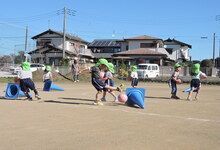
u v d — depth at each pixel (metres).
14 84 10.08
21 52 36.78
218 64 60.28
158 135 4.79
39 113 6.81
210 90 17.33
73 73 22.84
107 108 7.84
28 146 4.05
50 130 5.04
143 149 3.96
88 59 50.06
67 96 11.29
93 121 5.90
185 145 4.22
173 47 54.59
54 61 42.81
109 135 4.72
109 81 10.52
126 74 27.56
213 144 4.31
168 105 8.94
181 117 6.64
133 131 5.04
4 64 38.62
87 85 19.59
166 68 34.75
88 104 8.71
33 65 30.34
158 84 22.98
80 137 4.57
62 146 4.05
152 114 6.99
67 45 45.28
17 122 5.70
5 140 4.36
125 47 49.94
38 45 45.69
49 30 44.91
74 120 5.98
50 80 14.04
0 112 6.91
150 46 46.56
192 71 10.84
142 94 8.30
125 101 8.20
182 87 20.03
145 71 28.56
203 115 7.02
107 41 55.50
